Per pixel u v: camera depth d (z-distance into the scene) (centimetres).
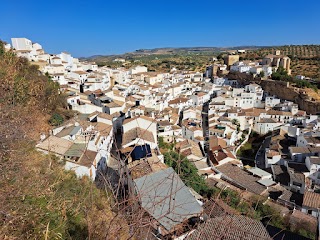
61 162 1961
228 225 613
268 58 9538
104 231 600
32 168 1174
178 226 774
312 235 2109
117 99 5391
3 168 977
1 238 661
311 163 3594
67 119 3209
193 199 1516
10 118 1589
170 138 4081
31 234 746
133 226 450
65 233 890
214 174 3359
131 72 9669
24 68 3469
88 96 5144
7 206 777
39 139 2053
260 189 3062
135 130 3059
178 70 11581
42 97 2845
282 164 4072
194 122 5169
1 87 1936
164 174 1603
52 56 7231
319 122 5088
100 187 1391
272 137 5044
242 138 5422
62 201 1029
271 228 1709
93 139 2597
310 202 2764
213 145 4316
